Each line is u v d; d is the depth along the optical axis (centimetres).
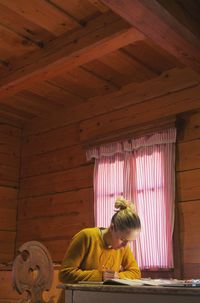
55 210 372
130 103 338
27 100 377
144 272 289
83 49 254
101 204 327
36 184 399
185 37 227
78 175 362
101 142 341
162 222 287
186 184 286
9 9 249
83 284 154
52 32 268
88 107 371
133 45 283
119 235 214
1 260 383
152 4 198
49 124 405
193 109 296
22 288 223
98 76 330
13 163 418
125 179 315
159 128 304
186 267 272
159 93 320
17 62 299
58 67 278
